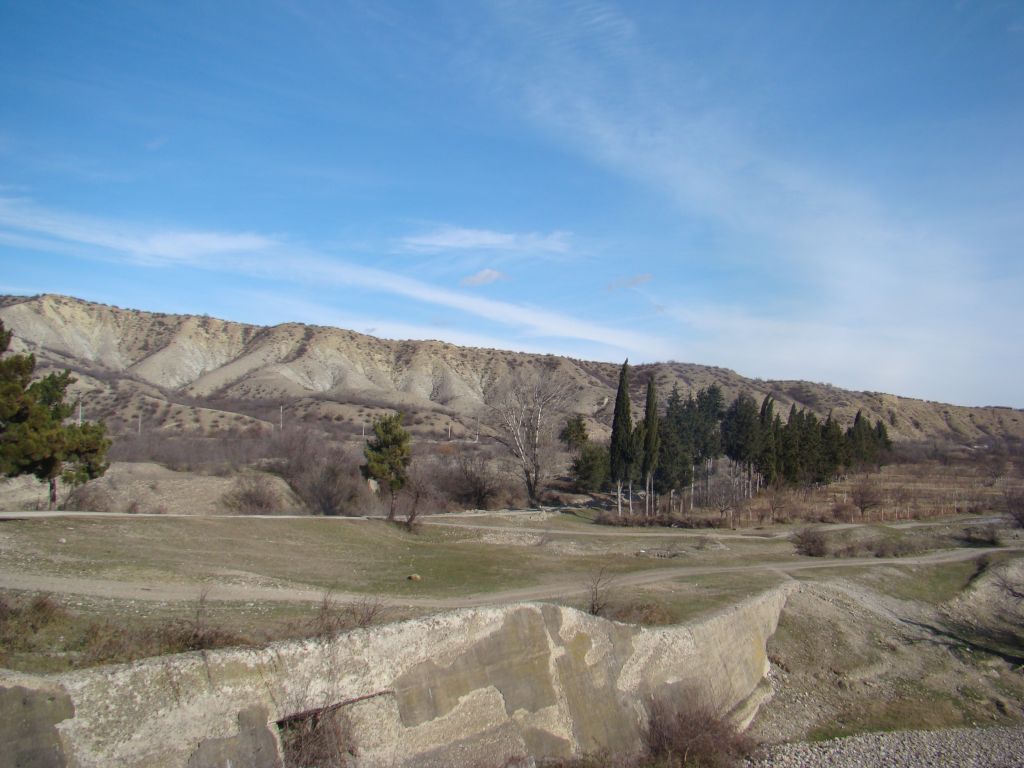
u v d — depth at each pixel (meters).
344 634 12.62
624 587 26.97
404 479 40.16
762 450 61.50
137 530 25.25
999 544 47.41
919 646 29.70
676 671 19.31
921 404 155.62
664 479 53.72
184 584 18.97
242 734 10.70
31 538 21.16
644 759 16.64
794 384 158.62
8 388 24.00
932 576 39.09
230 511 40.03
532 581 27.00
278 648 11.69
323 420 87.25
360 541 32.56
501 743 14.11
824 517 53.75
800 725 22.09
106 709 9.62
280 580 21.84
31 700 9.10
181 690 10.37
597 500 57.62
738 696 21.88
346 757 11.80
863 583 35.25
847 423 127.88
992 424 150.12
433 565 29.31
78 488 35.47
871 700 24.58
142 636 12.84
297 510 42.97
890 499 61.38
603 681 17.00
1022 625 35.00
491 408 59.06
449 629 14.23
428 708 13.23
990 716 24.75
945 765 20.58
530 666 15.51
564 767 14.73
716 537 43.31
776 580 31.66
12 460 24.22
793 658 26.09
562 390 59.28
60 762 9.03
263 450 56.72
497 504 52.47
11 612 13.05
